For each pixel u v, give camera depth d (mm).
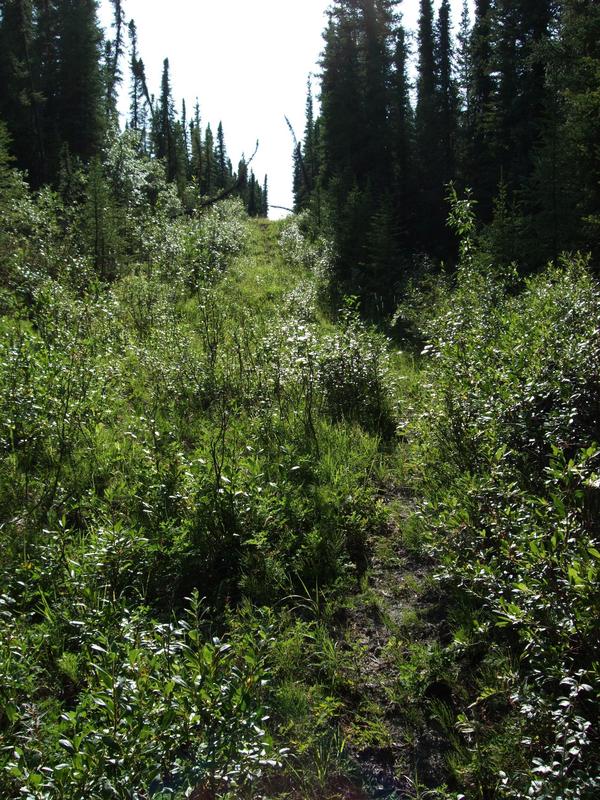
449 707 3293
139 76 46469
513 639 3539
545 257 12625
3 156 16406
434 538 3975
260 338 9055
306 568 4473
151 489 4957
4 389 6023
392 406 7699
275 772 2893
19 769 2289
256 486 4824
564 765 2406
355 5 27234
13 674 3033
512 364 4973
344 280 19016
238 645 3506
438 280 13914
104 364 7668
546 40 15422
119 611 3508
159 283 13883
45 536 4609
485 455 4297
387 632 3959
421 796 2816
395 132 25766
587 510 3297
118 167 26562
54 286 9711
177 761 2418
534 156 15148
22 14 30062
